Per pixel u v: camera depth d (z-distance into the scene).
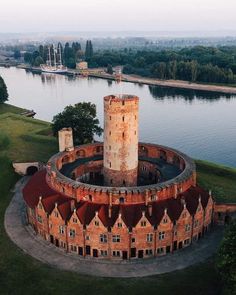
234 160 176.75
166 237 94.56
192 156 182.50
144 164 127.44
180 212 94.94
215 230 106.94
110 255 94.12
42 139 178.12
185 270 89.75
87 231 93.12
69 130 125.56
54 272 88.81
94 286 84.06
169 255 95.56
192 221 97.69
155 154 130.75
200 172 143.25
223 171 142.12
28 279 86.31
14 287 83.81
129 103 101.44
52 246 99.56
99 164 126.12
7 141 175.88
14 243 100.31
